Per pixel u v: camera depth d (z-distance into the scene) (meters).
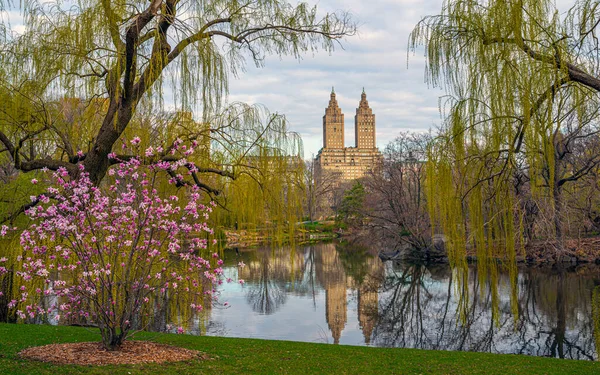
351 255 40.78
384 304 21.84
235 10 10.59
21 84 10.44
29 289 10.23
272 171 11.62
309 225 63.03
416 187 35.66
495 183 8.34
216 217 11.85
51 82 10.15
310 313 19.92
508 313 18.42
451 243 8.73
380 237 39.22
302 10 11.30
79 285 8.28
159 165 8.29
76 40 9.41
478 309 19.31
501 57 7.61
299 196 11.96
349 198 60.00
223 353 8.94
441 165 8.61
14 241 10.65
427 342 15.81
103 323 8.44
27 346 8.38
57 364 6.96
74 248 7.78
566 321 17.17
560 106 7.55
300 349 10.12
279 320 18.58
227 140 11.38
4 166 15.06
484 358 10.07
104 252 8.12
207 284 11.38
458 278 8.81
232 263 33.69
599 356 13.28
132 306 8.55
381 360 9.48
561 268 24.91
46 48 9.79
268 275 29.78
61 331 10.33
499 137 7.64
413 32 8.42
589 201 20.02
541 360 9.91
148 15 8.95
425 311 20.34
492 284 8.58
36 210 7.68
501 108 7.58
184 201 11.27
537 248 25.14
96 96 10.37
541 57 7.41
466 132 8.10
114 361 7.27
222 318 18.80
